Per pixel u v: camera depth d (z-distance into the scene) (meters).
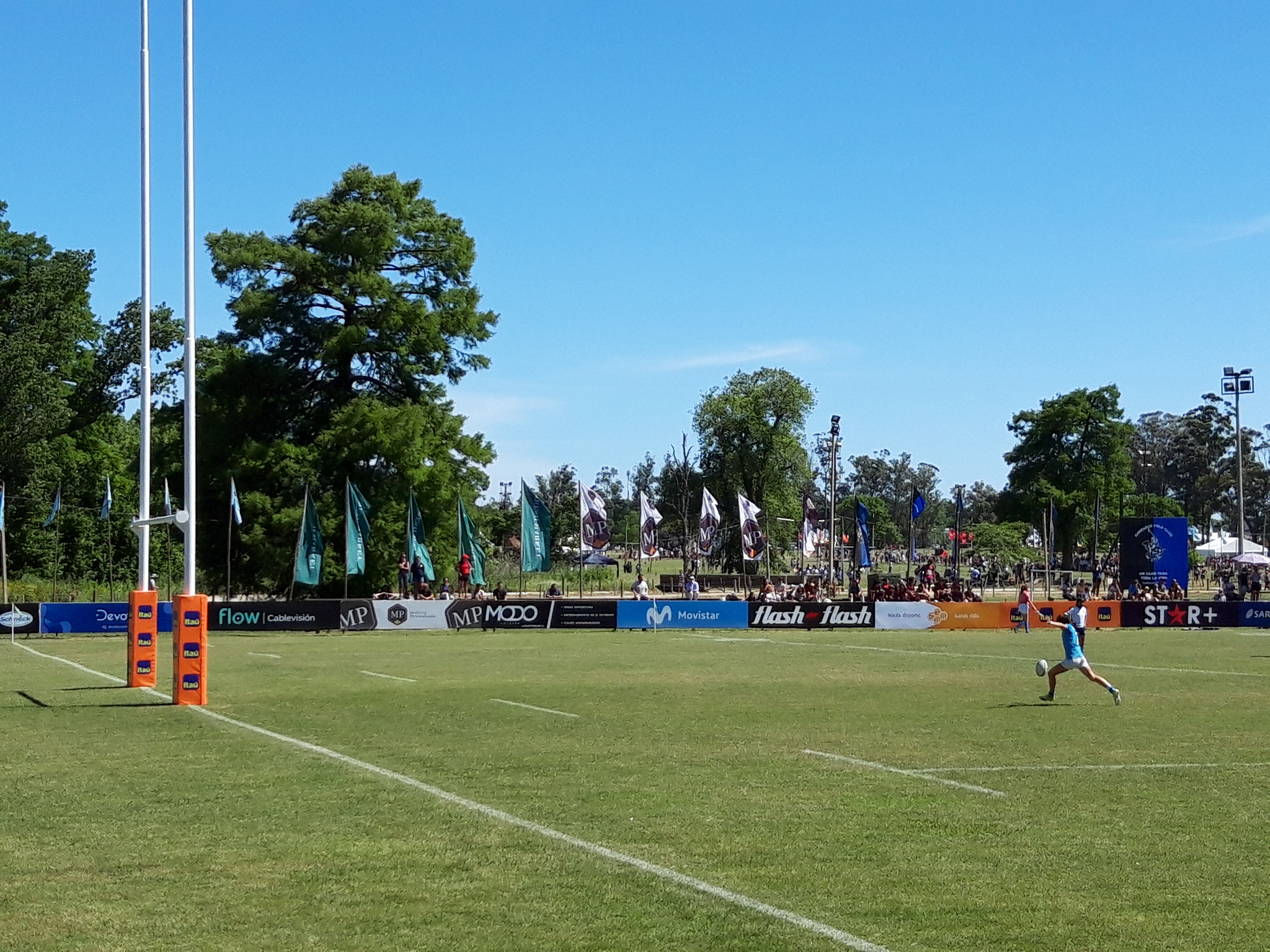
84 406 79.69
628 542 125.12
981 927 8.91
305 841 11.50
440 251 70.19
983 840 11.67
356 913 9.20
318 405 68.31
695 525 106.31
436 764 16.02
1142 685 27.50
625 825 12.23
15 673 30.16
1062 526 112.25
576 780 14.78
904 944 8.52
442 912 9.25
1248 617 53.66
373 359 69.88
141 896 9.66
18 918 9.05
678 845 11.40
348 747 17.50
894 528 164.12
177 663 23.06
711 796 13.79
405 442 64.12
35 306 75.25
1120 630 52.47
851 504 146.38
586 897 9.66
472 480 70.50
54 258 79.06
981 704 23.69
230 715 21.44
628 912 9.24
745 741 18.30
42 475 74.69
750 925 8.92
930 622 52.72
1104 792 14.19
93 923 8.94
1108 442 113.25
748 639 45.94
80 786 14.34
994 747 17.78
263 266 67.00
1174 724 20.55
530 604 50.94
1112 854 11.15
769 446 103.44
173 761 16.17
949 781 14.84
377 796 13.67
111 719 20.81
